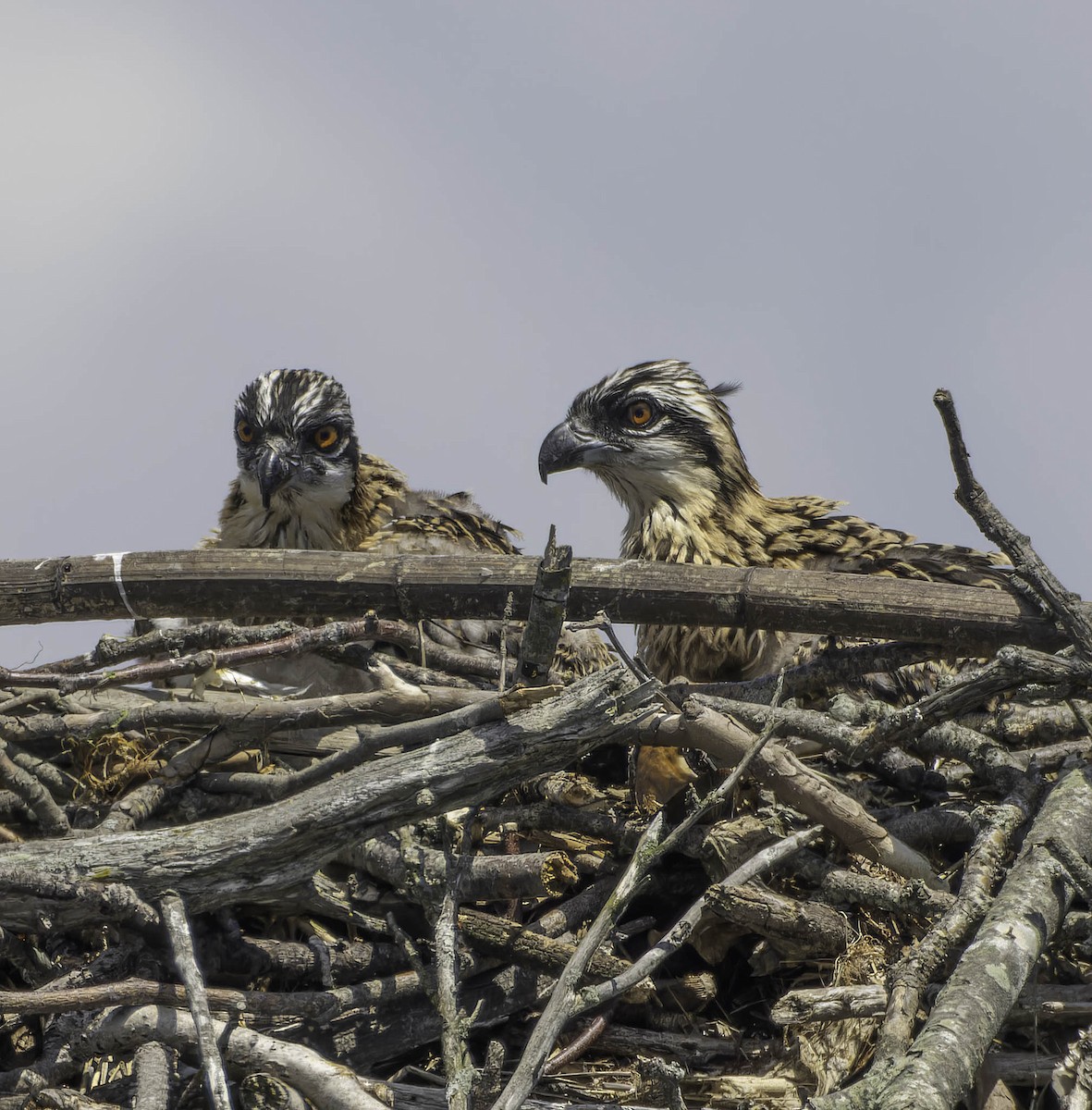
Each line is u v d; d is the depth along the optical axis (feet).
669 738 33.17
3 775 34.55
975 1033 24.58
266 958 31.91
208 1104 27.61
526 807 35.40
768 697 35.81
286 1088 27.25
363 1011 31.94
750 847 32.71
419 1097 29.30
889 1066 24.07
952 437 31.81
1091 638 31.48
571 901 34.09
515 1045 33.19
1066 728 36.63
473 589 34.19
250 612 35.24
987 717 38.91
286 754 36.42
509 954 32.58
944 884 32.01
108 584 34.76
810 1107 23.31
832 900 32.30
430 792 29.35
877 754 35.70
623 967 31.76
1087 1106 26.07
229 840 28.81
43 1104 27.12
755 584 34.09
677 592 34.40
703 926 33.71
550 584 29.58
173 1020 28.17
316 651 36.19
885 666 35.68
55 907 28.14
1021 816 31.37
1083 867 26.48
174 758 34.40
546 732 29.73
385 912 33.63
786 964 33.24
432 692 34.76
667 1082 26.02
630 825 34.22
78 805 35.45
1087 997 29.35
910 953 28.58
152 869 28.45
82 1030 28.48
